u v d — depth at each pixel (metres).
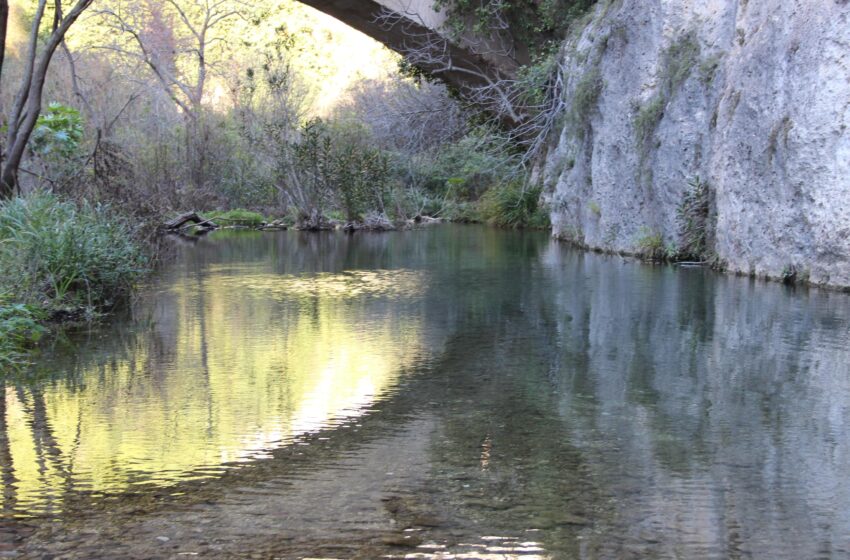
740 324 7.80
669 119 13.27
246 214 23.81
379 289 10.64
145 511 3.62
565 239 18.62
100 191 13.81
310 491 3.82
